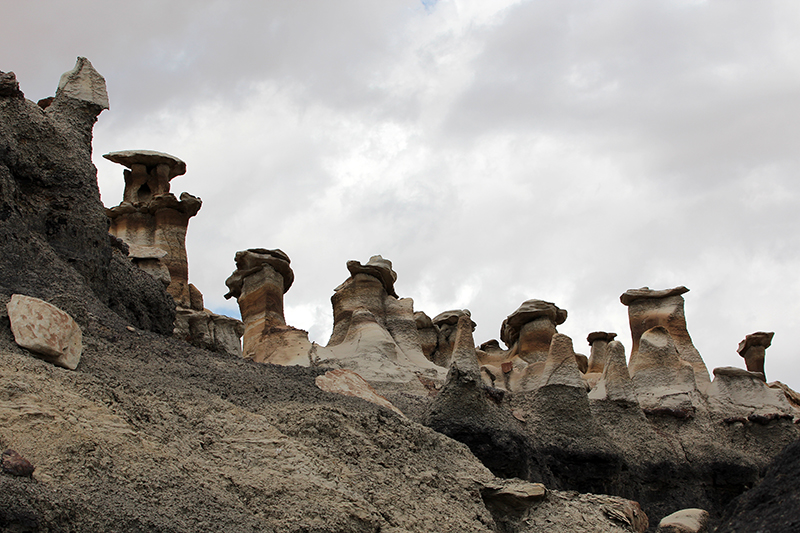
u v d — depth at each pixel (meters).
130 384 14.09
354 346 29.03
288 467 13.08
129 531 9.90
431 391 26.95
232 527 10.87
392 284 34.69
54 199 19.84
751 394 29.97
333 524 12.02
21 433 10.99
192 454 12.77
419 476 14.74
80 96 22.05
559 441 23.02
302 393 16.19
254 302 31.86
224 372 16.92
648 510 24.64
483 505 15.09
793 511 12.04
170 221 32.25
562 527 15.36
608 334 38.50
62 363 14.23
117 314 20.45
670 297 35.78
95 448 11.22
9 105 19.56
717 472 26.34
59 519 9.46
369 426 15.20
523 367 32.94
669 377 30.58
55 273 17.89
